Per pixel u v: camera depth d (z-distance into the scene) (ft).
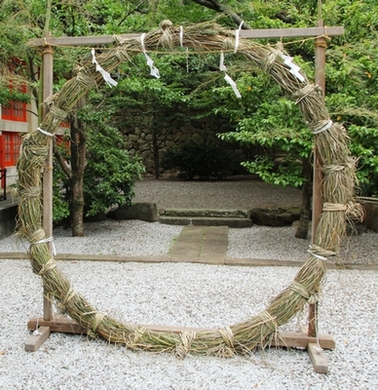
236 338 8.09
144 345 8.27
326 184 7.73
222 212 21.94
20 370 7.61
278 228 20.66
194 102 28.89
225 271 13.88
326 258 7.88
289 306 7.96
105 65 8.20
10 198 20.71
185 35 7.97
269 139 13.88
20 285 12.22
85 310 8.50
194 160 32.89
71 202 18.70
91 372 7.57
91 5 16.12
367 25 14.64
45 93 8.52
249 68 13.89
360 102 13.96
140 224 21.18
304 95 7.61
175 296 11.43
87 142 18.95
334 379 7.42
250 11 18.03
